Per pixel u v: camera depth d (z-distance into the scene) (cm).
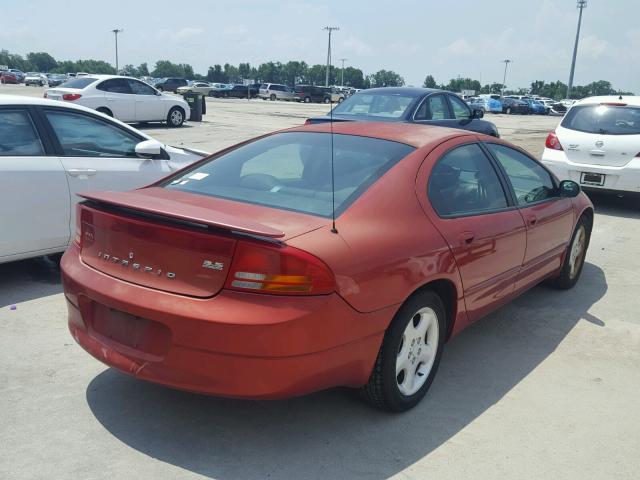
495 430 331
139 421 324
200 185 362
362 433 322
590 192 1030
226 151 411
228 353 271
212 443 308
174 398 349
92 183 541
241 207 320
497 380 389
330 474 288
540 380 391
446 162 379
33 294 501
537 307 521
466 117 1184
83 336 319
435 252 335
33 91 4519
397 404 334
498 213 407
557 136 951
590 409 357
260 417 333
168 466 289
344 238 295
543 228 462
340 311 284
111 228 306
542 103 6203
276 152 388
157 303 281
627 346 448
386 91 1098
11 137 500
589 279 605
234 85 6244
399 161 354
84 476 279
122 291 293
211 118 2566
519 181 456
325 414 339
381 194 329
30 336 421
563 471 298
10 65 17500
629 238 782
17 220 495
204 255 277
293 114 3083
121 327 302
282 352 271
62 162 522
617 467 303
